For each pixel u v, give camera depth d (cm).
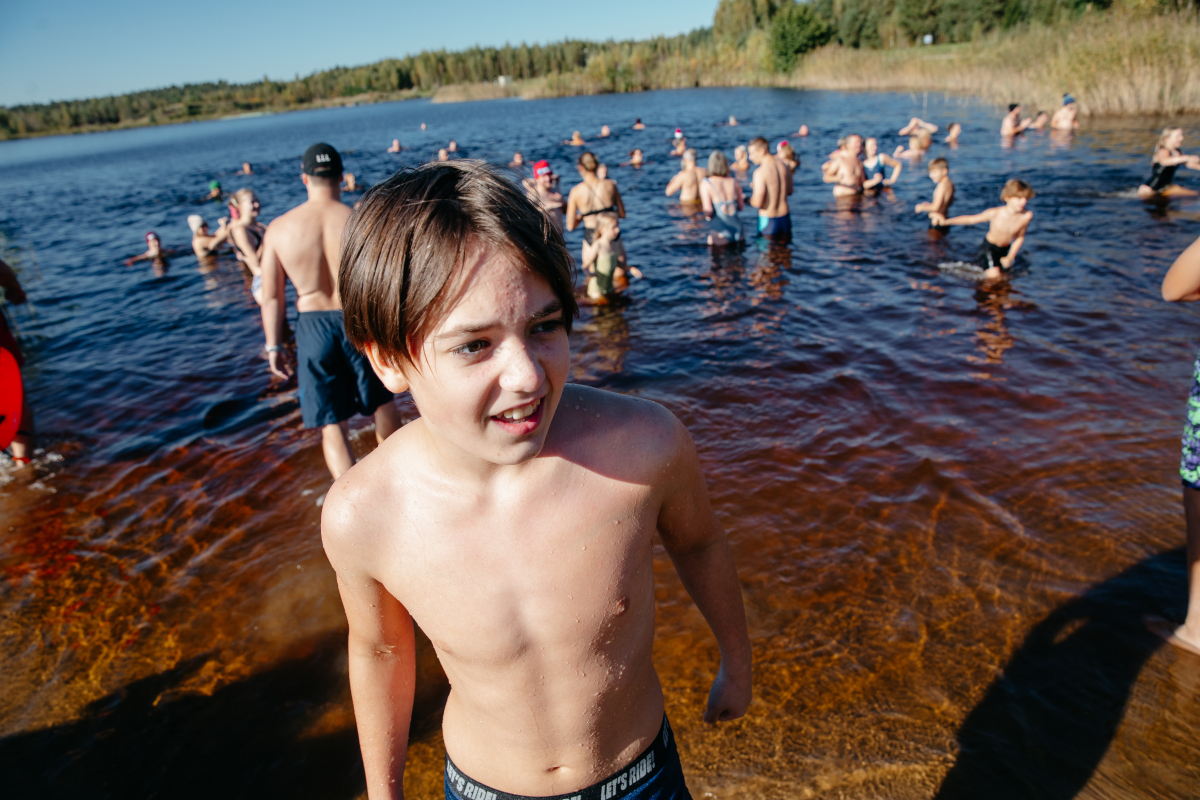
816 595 281
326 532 113
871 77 3603
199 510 387
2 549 361
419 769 222
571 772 120
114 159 4562
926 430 404
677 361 543
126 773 231
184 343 690
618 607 112
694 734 222
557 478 106
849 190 1177
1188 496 232
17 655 286
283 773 227
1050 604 266
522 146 2533
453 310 82
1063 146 1438
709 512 130
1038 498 330
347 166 2559
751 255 853
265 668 271
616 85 6031
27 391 583
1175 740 209
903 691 233
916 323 581
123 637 292
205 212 1698
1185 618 250
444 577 107
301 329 373
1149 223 823
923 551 302
